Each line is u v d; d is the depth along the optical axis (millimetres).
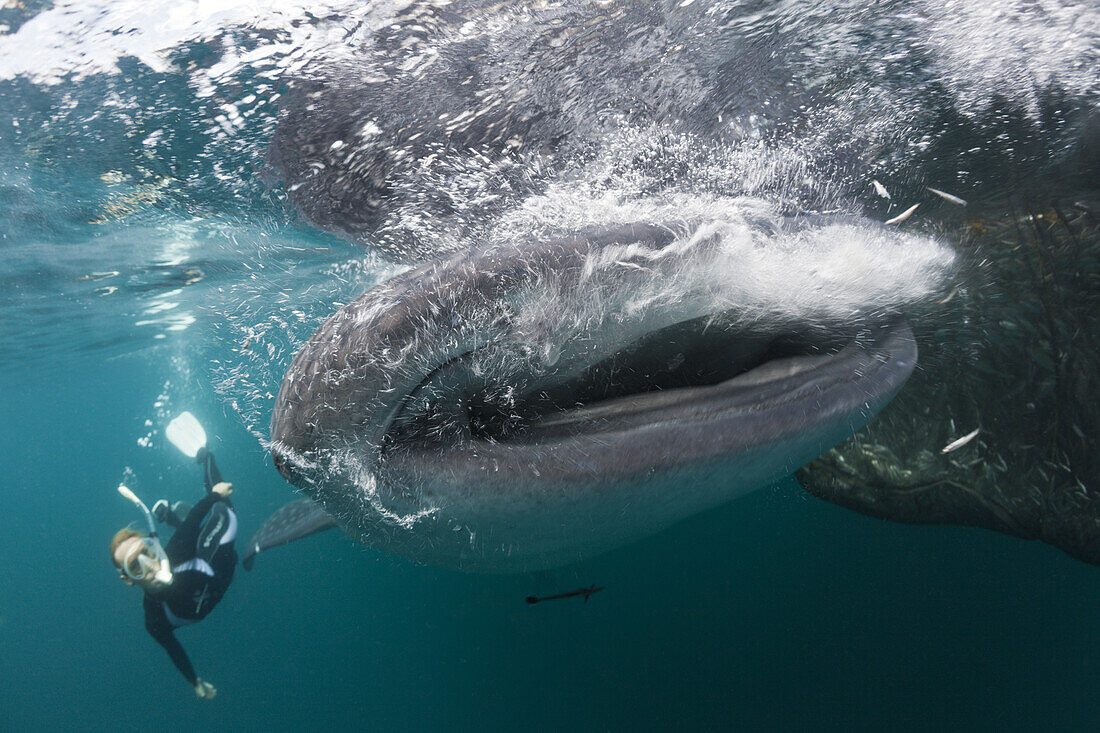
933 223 3141
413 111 2869
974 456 2865
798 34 2449
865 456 3219
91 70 2816
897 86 2643
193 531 8852
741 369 1578
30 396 24281
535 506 1304
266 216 4625
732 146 2848
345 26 2531
